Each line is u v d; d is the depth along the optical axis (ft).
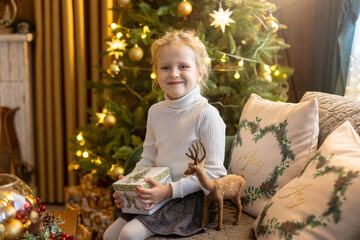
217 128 4.09
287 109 4.18
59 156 8.73
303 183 3.28
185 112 4.25
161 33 5.87
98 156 6.48
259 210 3.97
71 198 7.50
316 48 6.84
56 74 8.44
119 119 6.35
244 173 4.22
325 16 6.56
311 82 7.07
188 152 4.11
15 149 8.54
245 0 5.86
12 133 8.46
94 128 6.88
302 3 7.45
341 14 5.88
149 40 5.65
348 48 5.86
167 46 4.16
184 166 4.09
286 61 7.89
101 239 6.44
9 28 8.25
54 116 8.63
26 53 8.24
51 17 8.31
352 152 3.18
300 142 3.91
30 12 8.66
